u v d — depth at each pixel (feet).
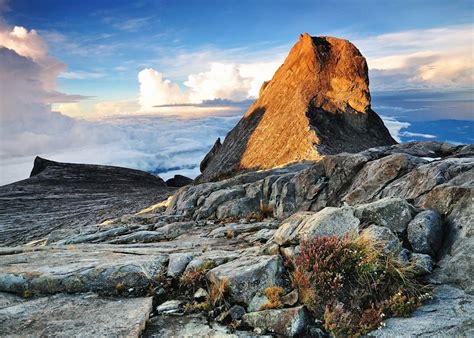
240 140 240.73
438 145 56.75
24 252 40.01
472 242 24.20
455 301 21.17
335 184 51.96
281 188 59.31
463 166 34.22
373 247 24.73
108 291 28.12
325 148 156.76
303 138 168.14
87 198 172.55
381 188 43.11
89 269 29.94
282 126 197.06
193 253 33.24
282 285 24.82
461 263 23.54
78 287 28.35
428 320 19.89
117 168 292.20
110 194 188.44
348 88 199.11
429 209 29.01
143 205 130.00
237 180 77.97
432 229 26.50
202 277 28.14
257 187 65.21
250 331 21.52
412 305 21.38
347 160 51.67
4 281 28.66
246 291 24.56
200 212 66.80
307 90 204.23
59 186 214.48
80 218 118.83
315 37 246.47
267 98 258.16
